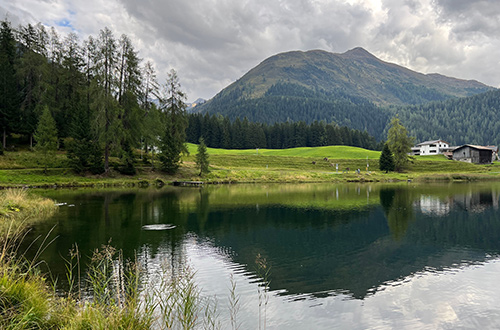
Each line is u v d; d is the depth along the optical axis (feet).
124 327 18.52
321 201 110.83
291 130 518.78
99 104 148.97
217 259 45.62
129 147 173.78
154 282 33.65
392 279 38.88
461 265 44.45
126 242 53.72
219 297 32.65
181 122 193.47
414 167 283.79
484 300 33.27
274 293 34.14
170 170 191.72
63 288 31.94
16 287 19.27
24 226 63.62
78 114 163.73
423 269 42.70
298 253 49.47
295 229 66.49
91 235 57.82
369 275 40.22
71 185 146.51
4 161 157.79
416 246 54.19
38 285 22.20
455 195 128.88
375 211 89.40
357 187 168.14
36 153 153.69
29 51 195.83
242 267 42.37
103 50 153.69
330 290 35.47
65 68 211.00
